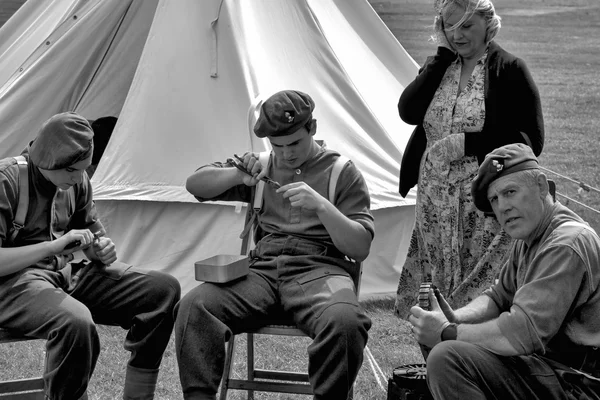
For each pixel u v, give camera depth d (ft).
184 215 16.17
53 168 9.96
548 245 8.59
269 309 10.31
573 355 8.61
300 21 17.66
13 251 9.90
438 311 9.07
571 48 49.98
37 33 19.98
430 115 11.81
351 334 9.46
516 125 11.30
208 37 16.58
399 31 52.80
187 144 16.15
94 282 10.72
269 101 10.36
